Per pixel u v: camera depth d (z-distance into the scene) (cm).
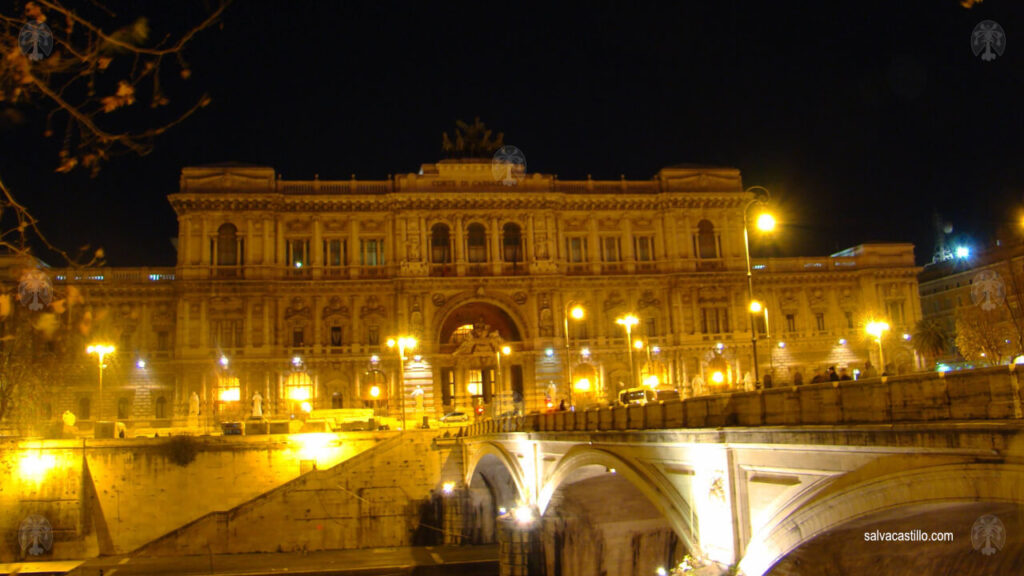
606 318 12488
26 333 9306
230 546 8631
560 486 5366
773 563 2833
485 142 12875
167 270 11962
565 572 5834
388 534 8988
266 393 11612
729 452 3075
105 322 11575
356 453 9706
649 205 12769
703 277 12625
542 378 12000
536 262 12275
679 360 12406
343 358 11831
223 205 11812
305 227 12106
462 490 9150
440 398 11894
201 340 11550
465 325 12769
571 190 12725
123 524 9100
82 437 9362
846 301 13200
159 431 10731
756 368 4628
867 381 2456
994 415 2038
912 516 2384
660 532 5969
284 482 9488
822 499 2570
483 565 7906
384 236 12238
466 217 12325
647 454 3897
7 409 9444
